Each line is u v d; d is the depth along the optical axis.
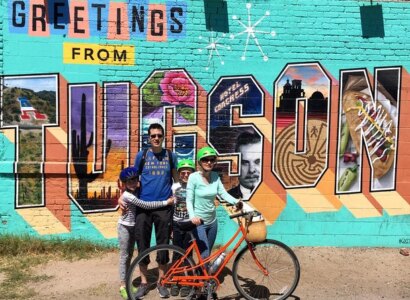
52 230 6.24
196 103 6.32
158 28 6.22
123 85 6.23
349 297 5.07
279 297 4.86
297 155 6.46
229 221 6.37
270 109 6.40
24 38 6.08
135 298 4.68
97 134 6.23
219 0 6.27
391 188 6.56
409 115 6.50
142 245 4.86
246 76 6.36
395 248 6.58
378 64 6.48
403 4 6.45
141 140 6.28
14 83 6.11
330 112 6.46
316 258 6.21
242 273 4.97
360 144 6.51
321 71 6.43
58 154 6.21
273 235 6.50
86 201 6.26
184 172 4.87
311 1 6.37
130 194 4.86
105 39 6.17
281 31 6.36
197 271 4.72
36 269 5.62
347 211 6.53
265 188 6.45
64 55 6.14
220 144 6.38
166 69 6.26
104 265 5.79
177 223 4.98
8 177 6.16
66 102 6.18
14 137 6.15
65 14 6.11
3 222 6.17
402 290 5.29
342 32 6.42
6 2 6.03
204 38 6.28
